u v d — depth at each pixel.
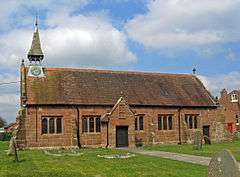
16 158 34.16
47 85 54.72
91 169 28.41
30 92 52.72
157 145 57.25
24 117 51.03
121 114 55.06
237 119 96.56
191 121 62.59
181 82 66.56
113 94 57.41
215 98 66.12
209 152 41.47
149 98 59.41
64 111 53.12
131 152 43.81
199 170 26.97
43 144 51.47
